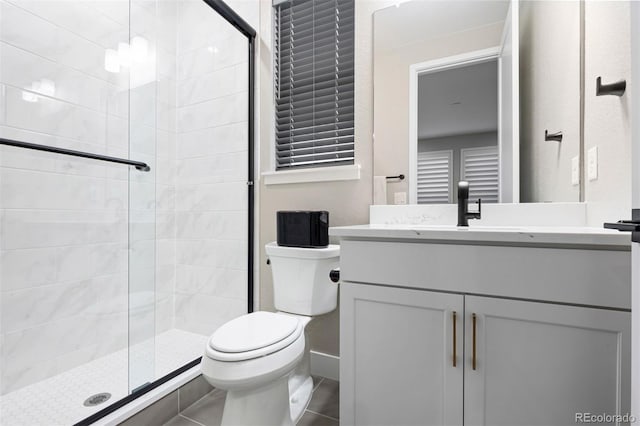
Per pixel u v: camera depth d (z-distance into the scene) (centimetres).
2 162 141
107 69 181
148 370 144
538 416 77
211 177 208
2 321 140
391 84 159
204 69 212
